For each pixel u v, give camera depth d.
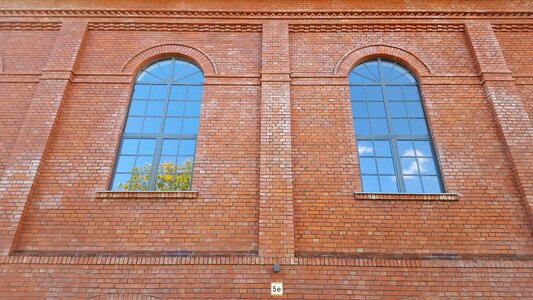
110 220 6.27
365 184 6.84
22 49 8.20
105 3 8.53
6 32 8.42
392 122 7.54
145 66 8.20
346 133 7.11
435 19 8.40
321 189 6.56
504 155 6.90
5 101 7.56
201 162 6.82
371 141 7.32
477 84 7.68
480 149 6.96
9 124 7.30
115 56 8.07
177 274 5.76
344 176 6.69
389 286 5.67
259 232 6.07
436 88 7.65
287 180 6.48
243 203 6.44
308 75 7.73
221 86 7.63
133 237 6.13
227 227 6.23
